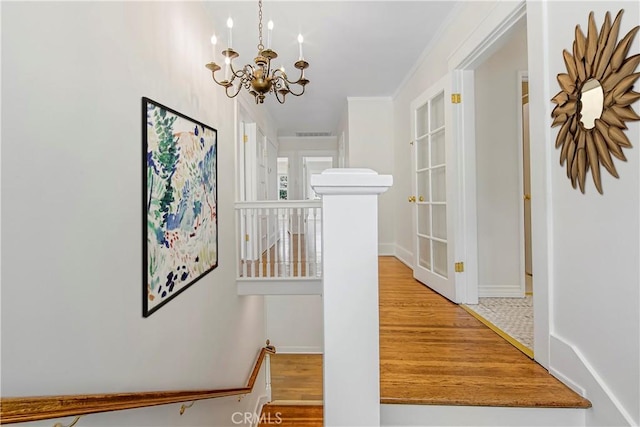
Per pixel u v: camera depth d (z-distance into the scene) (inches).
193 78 84.2
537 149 60.7
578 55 49.9
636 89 40.1
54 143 38.3
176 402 65.2
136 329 55.8
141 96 58.1
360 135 188.7
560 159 55.1
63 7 39.8
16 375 33.2
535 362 62.6
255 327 161.8
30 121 35.1
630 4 40.8
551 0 56.6
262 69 76.0
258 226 144.1
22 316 33.9
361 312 35.4
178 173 72.9
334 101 196.9
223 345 109.0
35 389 35.4
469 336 75.7
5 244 32.2
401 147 169.9
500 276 113.1
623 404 43.5
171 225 69.2
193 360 81.7
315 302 223.0
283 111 221.1
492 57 112.8
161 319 64.9
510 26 73.6
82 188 42.8
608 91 44.3
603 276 46.6
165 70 68.1
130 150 54.4
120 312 51.2
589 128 48.0
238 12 97.9
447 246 106.3
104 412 44.2
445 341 72.9
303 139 300.7
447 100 104.3
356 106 188.7
